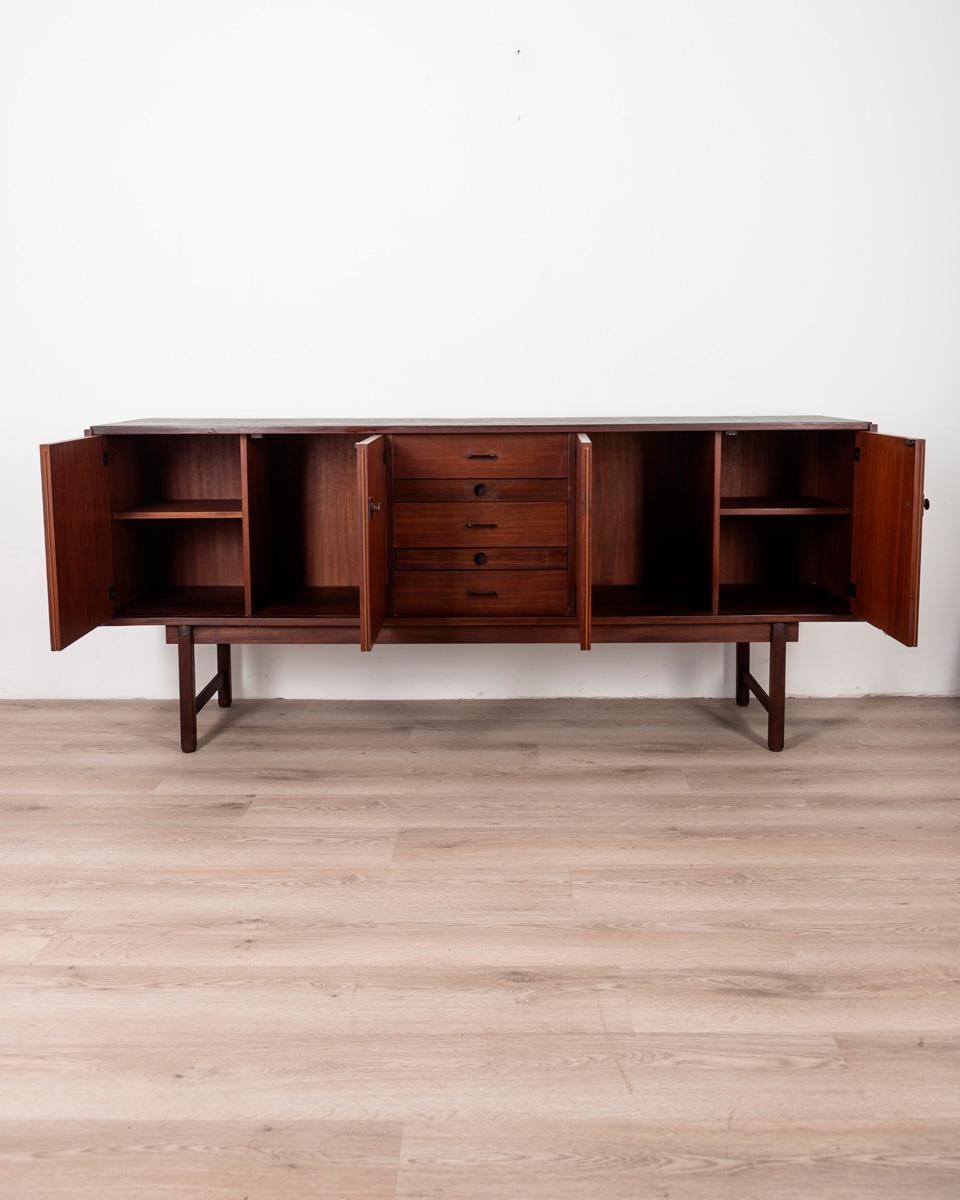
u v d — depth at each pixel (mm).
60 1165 1419
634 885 2188
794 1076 1588
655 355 3322
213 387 3328
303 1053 1647
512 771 2834
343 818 2527
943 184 3244
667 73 3215
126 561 3057
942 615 3447
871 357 3314
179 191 3254
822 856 2312
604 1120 1498
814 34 3193
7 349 3307
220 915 2070
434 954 1931
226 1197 1362
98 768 2859
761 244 3275
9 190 3242
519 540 2891
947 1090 1558
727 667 3480
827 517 3121
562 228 3273
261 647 3465
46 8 3176
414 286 3295
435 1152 1439
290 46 3205
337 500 3277
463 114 3230
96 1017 1740
